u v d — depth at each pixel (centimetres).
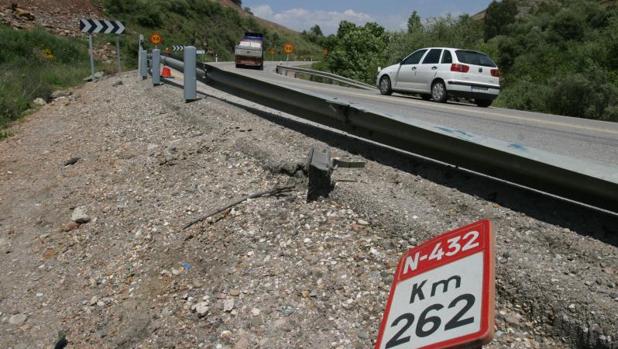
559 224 341
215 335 314
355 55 3662
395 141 475
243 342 303
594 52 2150
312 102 576
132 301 373
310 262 356
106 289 399
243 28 8238
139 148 698
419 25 3027
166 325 337
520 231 339
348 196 414
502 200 381
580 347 254
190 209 474
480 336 148
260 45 4009
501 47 2850
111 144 757
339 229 386
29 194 621
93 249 464
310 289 332
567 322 261
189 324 330
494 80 1477
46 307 396
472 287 160
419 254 191
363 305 312
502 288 292
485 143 381
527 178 363
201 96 912
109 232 484
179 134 711
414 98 1644
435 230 352
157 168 595
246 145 571
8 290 424
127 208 520
